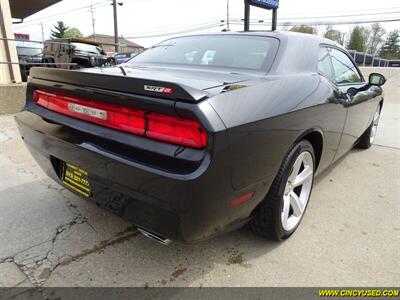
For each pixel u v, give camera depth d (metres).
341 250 2.22
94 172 1.75
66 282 1.84
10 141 4.43
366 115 3.69
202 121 1.38
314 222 2.57
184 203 1.43
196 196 1.42
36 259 2.01
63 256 2.05
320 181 3.43
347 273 2.00
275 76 2.07
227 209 1.61
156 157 1.51
